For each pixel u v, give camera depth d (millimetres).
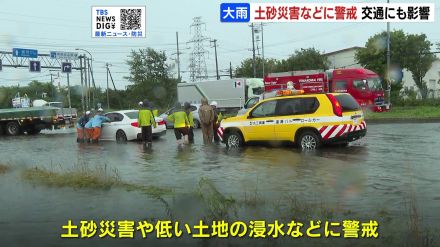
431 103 37906
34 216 6906
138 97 58500
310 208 6758
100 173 9688
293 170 10078
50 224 6492
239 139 14773
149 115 18234
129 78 59844
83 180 9242
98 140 20094
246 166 10906
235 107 37562
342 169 10008
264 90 34312
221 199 7023
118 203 7492
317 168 10227
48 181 9375
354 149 13266
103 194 8164
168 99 58969
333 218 6289
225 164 11391
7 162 13289
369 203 7059
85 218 6746
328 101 13070
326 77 32188
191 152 14250
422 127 21172
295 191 8031
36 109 29750
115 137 20109
